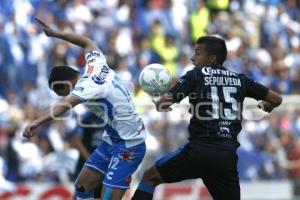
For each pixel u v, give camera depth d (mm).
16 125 38531
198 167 20906
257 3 54781
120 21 50250
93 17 50375
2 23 46656
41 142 38188
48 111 20234
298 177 37656
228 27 51781
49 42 46438
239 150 37219
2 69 44719
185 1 52344
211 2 53875
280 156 37656
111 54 47250
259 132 37781
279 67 49906
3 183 36844
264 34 52625
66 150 37438
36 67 45375
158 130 35000
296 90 48812
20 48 45688
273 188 35969
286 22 54281
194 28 51625
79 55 46125
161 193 34781
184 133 35000
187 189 34875
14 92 43531
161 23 50312
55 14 49094
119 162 21859
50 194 34781
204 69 21344
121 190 21844
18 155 37906
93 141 28562
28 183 36750
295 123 37875
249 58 49781
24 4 48531
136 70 46594
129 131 21812
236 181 21219
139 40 49500
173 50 49156
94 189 23250
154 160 34719
